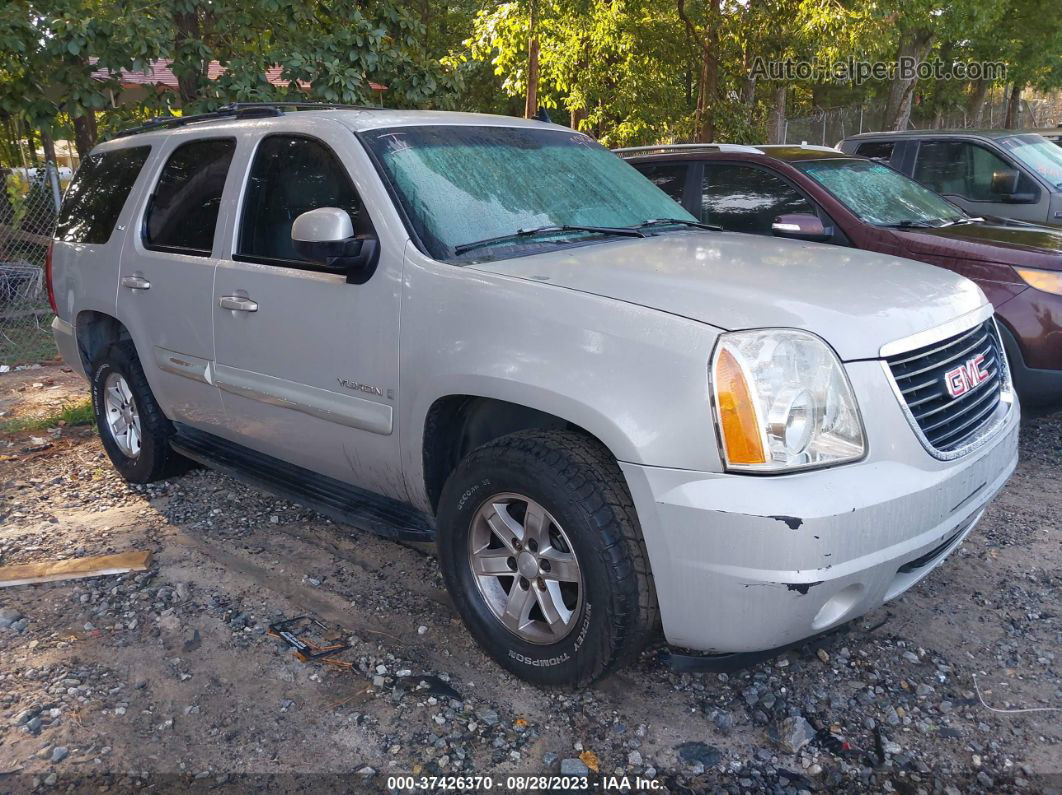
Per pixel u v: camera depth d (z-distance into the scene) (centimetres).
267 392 388
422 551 423
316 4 911
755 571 251
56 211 1052
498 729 292
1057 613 358
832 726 291
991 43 2428
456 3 2298
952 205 662
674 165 707
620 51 1714
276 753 282
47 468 559
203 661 334
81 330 527
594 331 279
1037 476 511
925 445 278
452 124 395
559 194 390
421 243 332
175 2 844
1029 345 518
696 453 257
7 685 320
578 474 279
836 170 649
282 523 461
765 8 1516
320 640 346
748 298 281
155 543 439
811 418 259
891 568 268
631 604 276
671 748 282
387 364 334
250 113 432
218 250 411
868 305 292
